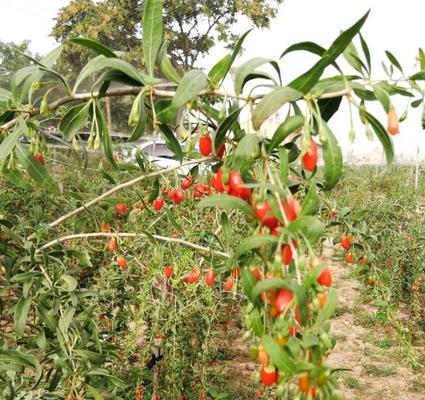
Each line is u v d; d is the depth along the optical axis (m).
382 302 3.17
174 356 3.40
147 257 3.77
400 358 5.49
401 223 7.16
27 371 2.82
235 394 4.32
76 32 23.91
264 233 0.99
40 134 1.66
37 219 2.19
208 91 1.23
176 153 1.41
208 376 4.23
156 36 1.28
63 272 1.91
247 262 1.01
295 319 0.92
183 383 3.86
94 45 1.27
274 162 1.39
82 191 5.55
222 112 1.20
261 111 0.98
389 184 10.49
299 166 1.97
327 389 0.81
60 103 1.39
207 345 3.56
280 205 0.96
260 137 1.05
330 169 1.01
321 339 0.86
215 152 1.20
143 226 3.25
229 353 5.18
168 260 3.47
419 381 5.11
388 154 1.09
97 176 5.52
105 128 1.36
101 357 1.73
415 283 6.39
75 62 23.59
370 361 5.54
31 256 1.92
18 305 1.76
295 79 1.03
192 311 3.54
